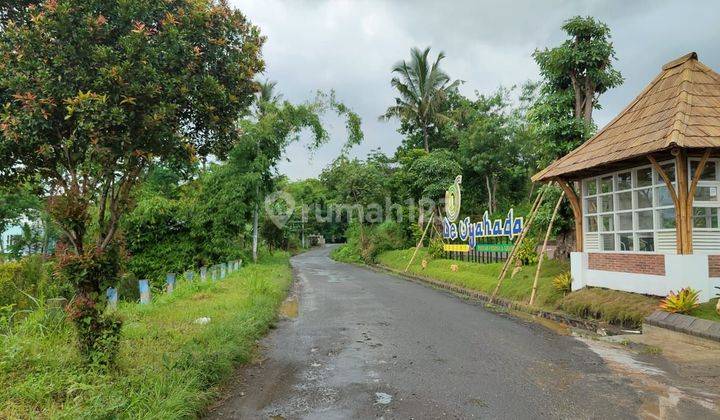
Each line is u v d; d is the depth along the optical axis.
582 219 11.29
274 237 35.56
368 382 5.78
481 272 16.30
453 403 5.05
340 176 31.22
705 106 8.90
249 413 4.83
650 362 6.55
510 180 30.86
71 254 5.31
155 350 6.36
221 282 14.73
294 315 10.77
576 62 12.60
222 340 6.82
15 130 4.60
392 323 9.59
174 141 5.31
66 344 5.80
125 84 4.76
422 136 37.62
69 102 4.49
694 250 8.66
